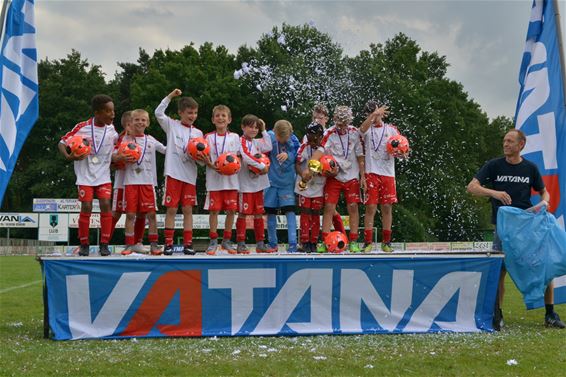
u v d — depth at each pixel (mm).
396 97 38000
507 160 8047
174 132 7906
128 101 54656
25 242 45938
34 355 5766
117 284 6961
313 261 7312
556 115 8648
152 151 8031
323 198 8914
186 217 7949
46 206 39562
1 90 7816
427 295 7590
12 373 5027
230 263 7156
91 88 54125
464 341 6719
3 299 11477
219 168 7832
